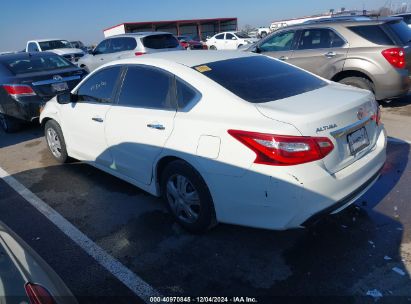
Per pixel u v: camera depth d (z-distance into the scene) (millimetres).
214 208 2955
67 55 17922
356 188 2768
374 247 2928
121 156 3785
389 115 6477
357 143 2871
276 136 2465
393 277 2596
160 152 3223
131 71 3709
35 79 6734
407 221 3240
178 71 3227
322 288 2553
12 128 7406
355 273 2666
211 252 3023
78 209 3938
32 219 3803
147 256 3049
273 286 2607
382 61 6066
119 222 3609
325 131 2566
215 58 3523
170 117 3137
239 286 2637
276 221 2596
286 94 3010
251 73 3295
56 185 4602
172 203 3381
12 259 1804
